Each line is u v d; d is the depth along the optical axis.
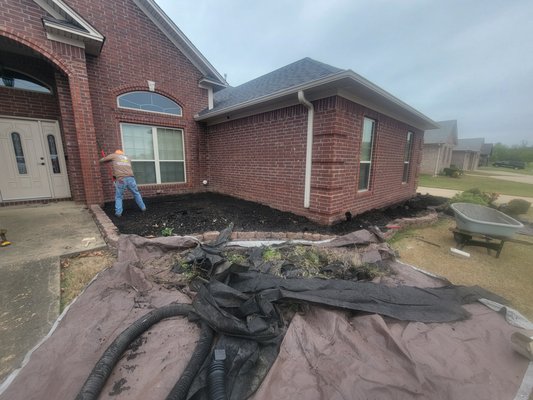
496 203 7.58
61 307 2.15
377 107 5.19
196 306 1.94
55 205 5.64
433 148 20.08
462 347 1.72
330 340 1.74
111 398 1.33
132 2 5.93
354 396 1.35
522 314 2.32
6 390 1.36
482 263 3.46
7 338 1.77
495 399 1.36
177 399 1.27
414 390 1.40
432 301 2.21
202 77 7.31
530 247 4.23
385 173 6.20
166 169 7.21
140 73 6.24
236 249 3.35
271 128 5.43
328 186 4.34
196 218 4.68
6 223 4.32
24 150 5.57
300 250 3.24
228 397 1.35
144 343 1.72
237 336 1.72
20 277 2.57
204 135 7.80
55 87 5.68
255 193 6.15
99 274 2.61
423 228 5.13
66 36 4.60
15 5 4.12
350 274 2.69
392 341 1.71
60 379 1.43
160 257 3.08
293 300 2.08
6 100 5.22
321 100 4.27
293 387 1.40
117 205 4.77
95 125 5.69
